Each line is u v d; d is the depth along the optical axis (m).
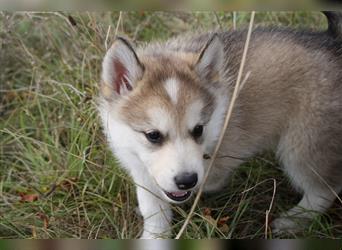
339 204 1.05
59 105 1.15
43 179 1.08
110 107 0.95
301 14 1.24
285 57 1.00
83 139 1.08
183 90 0.91
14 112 1.17
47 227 1.02
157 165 0.90
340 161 1.01
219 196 1.05
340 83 0.99
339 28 1.03
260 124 1.00
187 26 1.23
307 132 1.00
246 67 0.99
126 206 1.03
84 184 1.06
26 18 1.21
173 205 1.03
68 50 1.20
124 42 0.93
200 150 0.92
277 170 1.08
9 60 1.22
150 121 0.91
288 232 1.01
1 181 1.09
